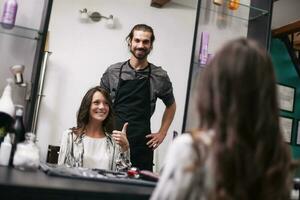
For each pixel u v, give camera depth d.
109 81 2.12
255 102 0.65
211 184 0.64
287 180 0.70
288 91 2.38
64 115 2.12
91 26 2.20
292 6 2.51
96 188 1.02
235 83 0.66
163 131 2.17
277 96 0.68
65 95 2.13
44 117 2.07
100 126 1.80
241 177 0.63
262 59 0.68
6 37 1.75
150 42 2.12
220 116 0.65
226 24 2.35
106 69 2.20
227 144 0.63
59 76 2.12
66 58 2.14
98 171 1.39
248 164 0.63
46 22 1.70
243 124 0.64
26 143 1.33
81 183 1.09
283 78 2.38
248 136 0.64
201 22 2.28
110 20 2.23
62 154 1.68
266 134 0.65
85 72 2.18
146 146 2.09
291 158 0.72
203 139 0.66
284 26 2.41
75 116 2.13
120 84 2.11
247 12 2.40
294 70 2.42
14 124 1.38
